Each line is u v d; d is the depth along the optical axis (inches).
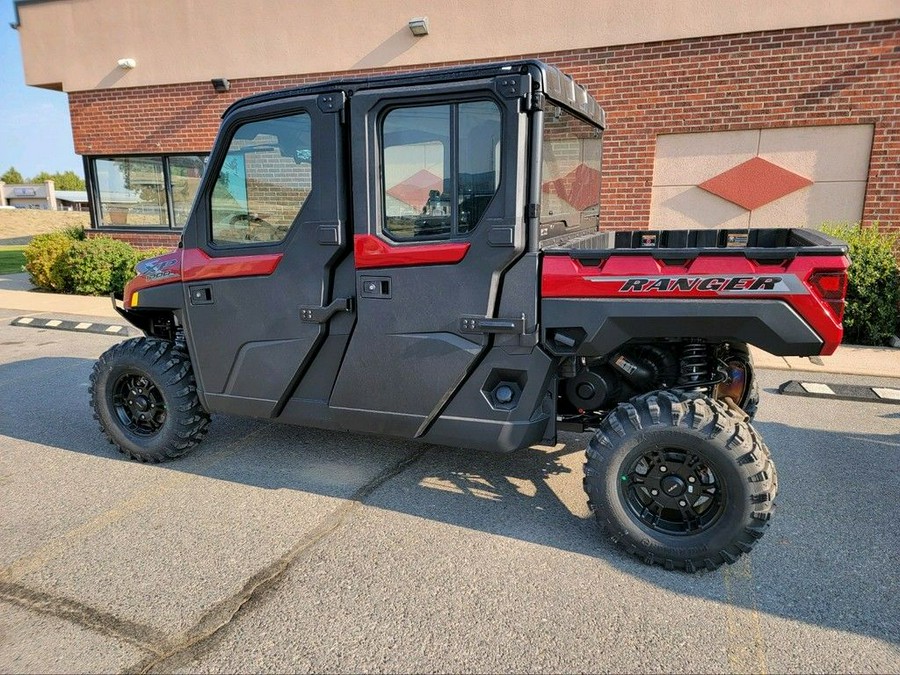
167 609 100.5
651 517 112.0
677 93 296.0
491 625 95.7
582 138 143.9
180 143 414.9
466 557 114.7
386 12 346.3
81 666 88.0
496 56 327.9
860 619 96.7
